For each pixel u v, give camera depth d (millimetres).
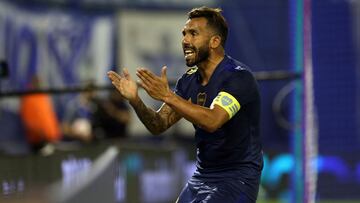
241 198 15508
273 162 44062
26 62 47719
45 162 23203
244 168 15664
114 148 25469
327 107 52750
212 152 15734
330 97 52812
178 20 54656
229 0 54875
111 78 15172
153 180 35062
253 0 54750
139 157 33969
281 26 54625
